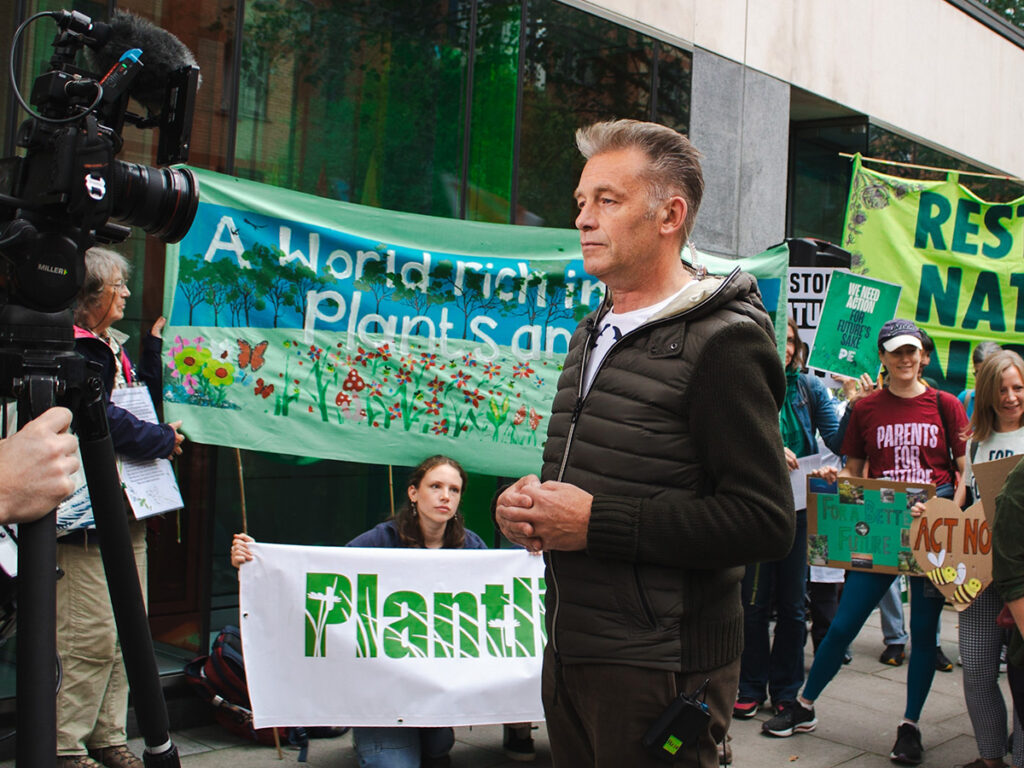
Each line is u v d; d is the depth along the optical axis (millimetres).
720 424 1967
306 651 4133
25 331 1795
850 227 7828
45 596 1611
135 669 1912
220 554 5227
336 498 5730
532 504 2014
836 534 4984
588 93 6805
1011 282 8086
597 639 2033
